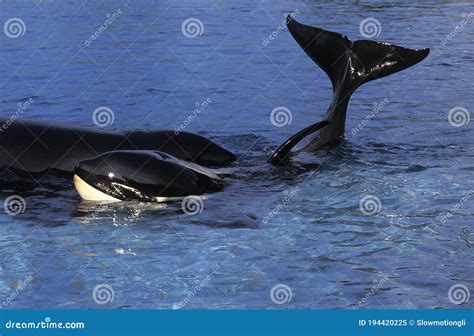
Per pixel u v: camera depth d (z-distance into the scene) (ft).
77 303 73.61
